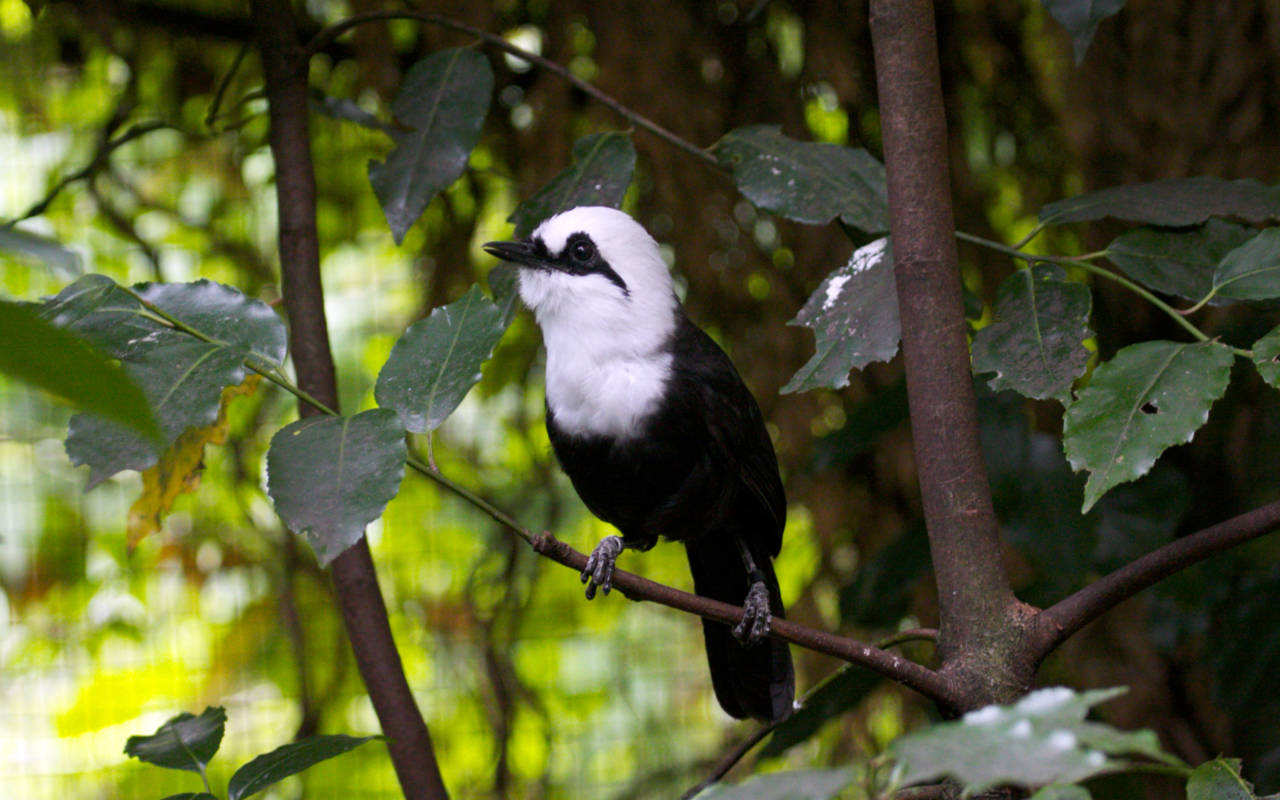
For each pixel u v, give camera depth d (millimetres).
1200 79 9062
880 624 8680
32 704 12695
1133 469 4016
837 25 9844
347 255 12438
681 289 10789
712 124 9953
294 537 11312
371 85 9344
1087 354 5004
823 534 10812
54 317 4418
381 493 3896
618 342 6730
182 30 10391
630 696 13336
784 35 10289
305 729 11039
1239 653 8305
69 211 11742
